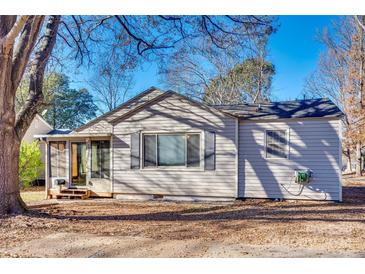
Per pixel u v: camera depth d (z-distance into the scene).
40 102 8.88
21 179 16.98
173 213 9.12
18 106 21.89
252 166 11.54
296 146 11.12
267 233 6.17
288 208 9.54
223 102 28.44
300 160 11.08
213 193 11.70
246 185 11.55
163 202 11.67
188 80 27.34
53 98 27.62
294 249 5.06
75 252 4.97
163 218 8.15
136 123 12.65
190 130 11.98
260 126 11.50
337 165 10.72
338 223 7.07
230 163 11.59
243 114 12.01
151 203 11.44
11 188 7.86
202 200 11.80
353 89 22.05
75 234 6.12
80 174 14.05
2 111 7.62
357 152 24.05
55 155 14.37
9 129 7.76
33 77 8.92
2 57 7.34
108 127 13.61
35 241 5.61
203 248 5.15
